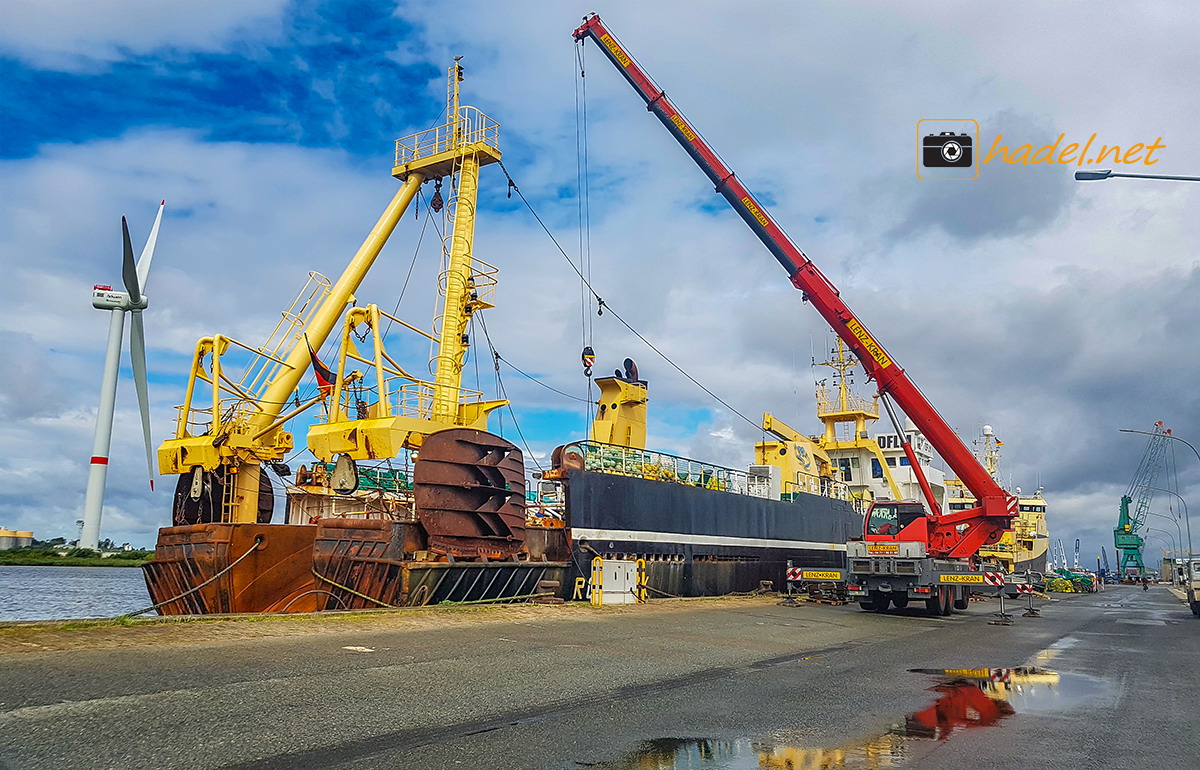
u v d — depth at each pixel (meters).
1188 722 9.26
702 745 7.67
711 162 30.91
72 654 10.44
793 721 8.84
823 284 29.80
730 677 11.94
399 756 6.83
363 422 24.17
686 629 18.61
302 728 7.52
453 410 28.30
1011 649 17.00
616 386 32.41
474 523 22.47
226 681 9.27
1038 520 76.25
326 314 29.11
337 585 21.34
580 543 25.72
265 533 21.70
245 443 25.80
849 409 50.97
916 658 15.05
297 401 27.28
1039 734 8.46
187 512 26.33
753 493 36.78
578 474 26.11
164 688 8.70
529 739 7.62
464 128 30.91
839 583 31.64
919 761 7.26
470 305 29.61
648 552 28.50
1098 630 23.00
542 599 23.11
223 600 20.89
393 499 25.00
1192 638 20.39
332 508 27.55
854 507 49.78
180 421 26.41
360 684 9.64
